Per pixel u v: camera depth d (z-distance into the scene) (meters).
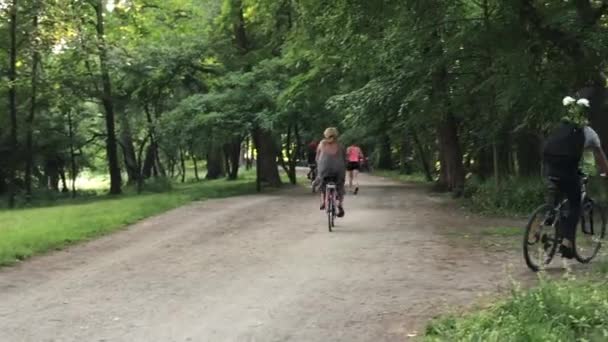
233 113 26.50
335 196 13.64
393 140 32.59
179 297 7.73
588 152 8.76
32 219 16.23
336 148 13.78
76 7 24.86
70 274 9.41
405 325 6.29
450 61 16.88
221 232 13.67
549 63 14.51
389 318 6.55
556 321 5.46
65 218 15.72
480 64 17.28
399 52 17.98
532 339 5.15
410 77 17.98
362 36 18.17
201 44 29.48
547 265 8.61
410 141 39.00
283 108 25.33
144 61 29.14
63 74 28.59
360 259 9.87
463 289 7.66
